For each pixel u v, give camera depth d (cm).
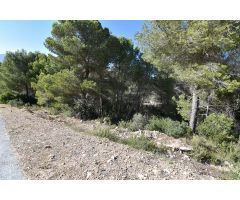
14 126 1036
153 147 1005
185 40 1216
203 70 1229
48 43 2002
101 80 2183
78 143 803
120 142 1012
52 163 621
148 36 1351
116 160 662
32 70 2989
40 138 846
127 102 2578
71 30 1952
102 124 1683
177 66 1348
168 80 2267
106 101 2447
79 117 2052
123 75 2281
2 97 2775
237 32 1233
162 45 1324
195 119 1423
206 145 1152
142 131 1307
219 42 1188
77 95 2127
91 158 664
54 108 2222
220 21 1179
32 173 561
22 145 757
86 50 1956
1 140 809
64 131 1002
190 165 848
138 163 658
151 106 2680
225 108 1531
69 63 2022
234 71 1353
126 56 2234
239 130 1522
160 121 1517
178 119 2319
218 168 898
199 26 1170
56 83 1972
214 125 1350
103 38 2025
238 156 1049
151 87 2488
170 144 1116
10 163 614
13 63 3009
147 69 2356
